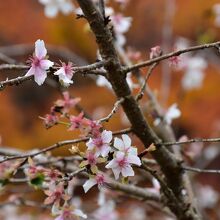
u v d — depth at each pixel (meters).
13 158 1.38
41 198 1.96
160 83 2.55
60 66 1.33
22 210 2.01
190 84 1.92
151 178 1.65
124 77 1.40
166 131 1.56
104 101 2.59
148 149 1.34
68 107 1.40
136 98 1.41
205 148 2.30
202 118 2.62
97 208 1.76
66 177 1.34
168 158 1.44
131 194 1.50
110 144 1.33
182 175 1.47
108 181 1.34
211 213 2.17
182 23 2.60
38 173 1.37
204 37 1.77
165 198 1.47
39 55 1.31
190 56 2.04
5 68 1.31
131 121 1.42
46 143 2.55
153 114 1.57
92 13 1.38
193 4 2.60
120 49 1.61
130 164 1.32
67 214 1.35
